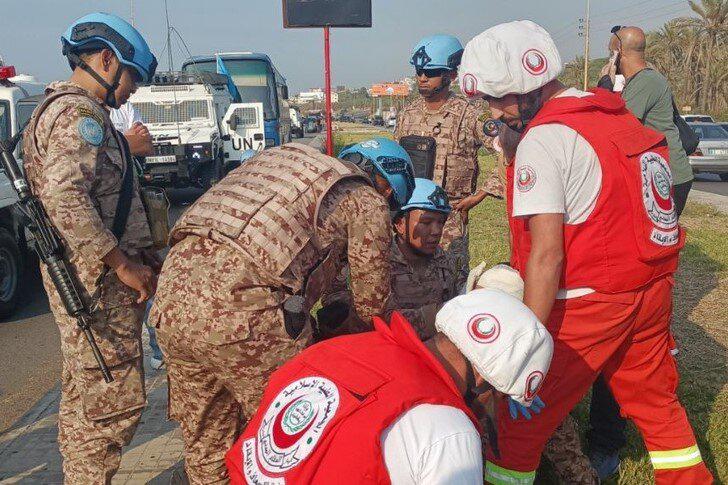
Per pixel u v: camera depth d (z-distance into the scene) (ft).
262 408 6.10
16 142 9.19
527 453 8.31
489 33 8.00
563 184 7.62
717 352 15.98
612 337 8.14
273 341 7.54
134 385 9.39
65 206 8.53
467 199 14.15
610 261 7.82
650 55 164.45
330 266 8.01
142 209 9.80
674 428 8.84
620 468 10.85
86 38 9.26
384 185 9.31
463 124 14.47
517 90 7.90
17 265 22.40
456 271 12.33
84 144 8.70
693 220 36.65
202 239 7.72
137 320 9.46
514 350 5.56
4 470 11.67
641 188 7.86
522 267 8.29
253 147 54.49
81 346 9.11
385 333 6.21
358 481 5.12
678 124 13.79
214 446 8.82
